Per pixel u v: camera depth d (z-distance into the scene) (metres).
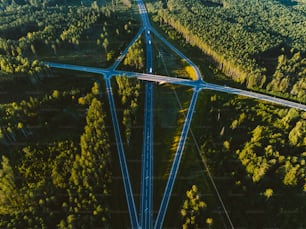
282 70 165.38
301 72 162.25
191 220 90.75
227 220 98.75
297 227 94.56
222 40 195.25
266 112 139.62
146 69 173.25
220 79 168.88
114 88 152.75
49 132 121.31
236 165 113.31
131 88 143.50
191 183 110.06
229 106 143.88
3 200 88.38
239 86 162.50
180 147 125.62
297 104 148.50
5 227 83.38
